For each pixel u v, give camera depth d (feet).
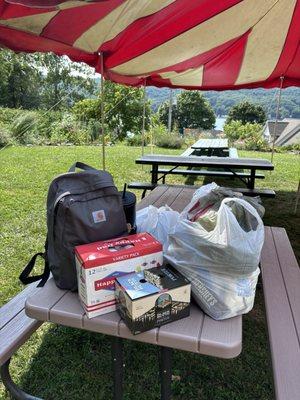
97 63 8.54
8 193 14.29
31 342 5.92
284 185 17.62
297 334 4.21
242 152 32.32
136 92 43.88
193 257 3.63
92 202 3.88
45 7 4.17
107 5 5.36
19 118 32.07
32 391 4.94
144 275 3.57
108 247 3.65
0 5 5.08
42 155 23.47
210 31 8.39
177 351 5.75
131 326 3.32
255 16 8.36
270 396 4.92
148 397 4.87
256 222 3.93
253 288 3.71
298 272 5.79
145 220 5.04
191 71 12.89
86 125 37.19
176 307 3.47
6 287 7.40
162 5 5.99
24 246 9.44
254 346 5.91
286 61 11.89
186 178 18.78
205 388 5.04
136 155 24.99
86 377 5.19
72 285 4.00
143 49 8.50
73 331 6.19
